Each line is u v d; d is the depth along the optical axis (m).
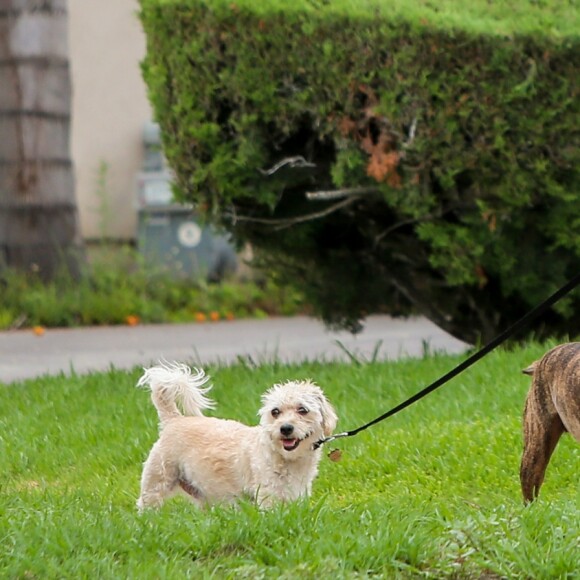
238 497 9.16
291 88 13.99
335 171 14.12
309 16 13.74
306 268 16.30
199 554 7.70
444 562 7.41
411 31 13.35
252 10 13.90
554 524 7.88
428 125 13.52
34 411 13.52
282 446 8.80
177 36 14.51
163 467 9.49
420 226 14.25
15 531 7.99
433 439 11.12
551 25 13.48
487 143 13.54
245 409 12.84
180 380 9.73
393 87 13.51
